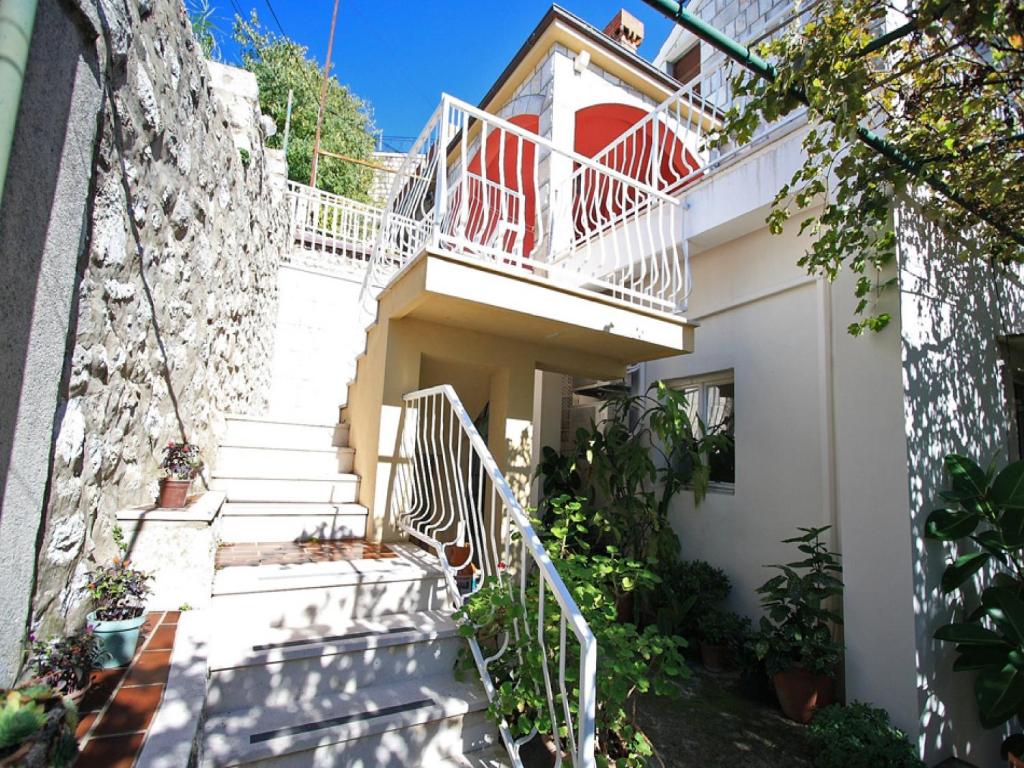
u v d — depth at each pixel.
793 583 3.25
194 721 1.50
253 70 12.37
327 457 3.90
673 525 4.82
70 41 1.45
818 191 3.07
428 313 3.39
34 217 1.33
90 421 1.80
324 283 6.18
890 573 2.83
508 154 7.46
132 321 2.11
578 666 2.07
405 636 2.26
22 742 1.01
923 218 3.17
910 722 2.67
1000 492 2.70
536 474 5.02
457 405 2.70
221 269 3.46
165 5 2.29
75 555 1.74
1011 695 2.54
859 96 2.11
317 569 2.61
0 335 1.22
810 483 3.77
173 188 2.49
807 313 3.91
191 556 2.21
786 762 2.66
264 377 5.31
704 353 4.76
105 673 1.70
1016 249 3.30
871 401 3.02
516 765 1.94
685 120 6.50
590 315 3.51
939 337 3.17
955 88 2.42
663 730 2.94
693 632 4.10
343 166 13.79
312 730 1.85
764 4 5.88
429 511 3.53
